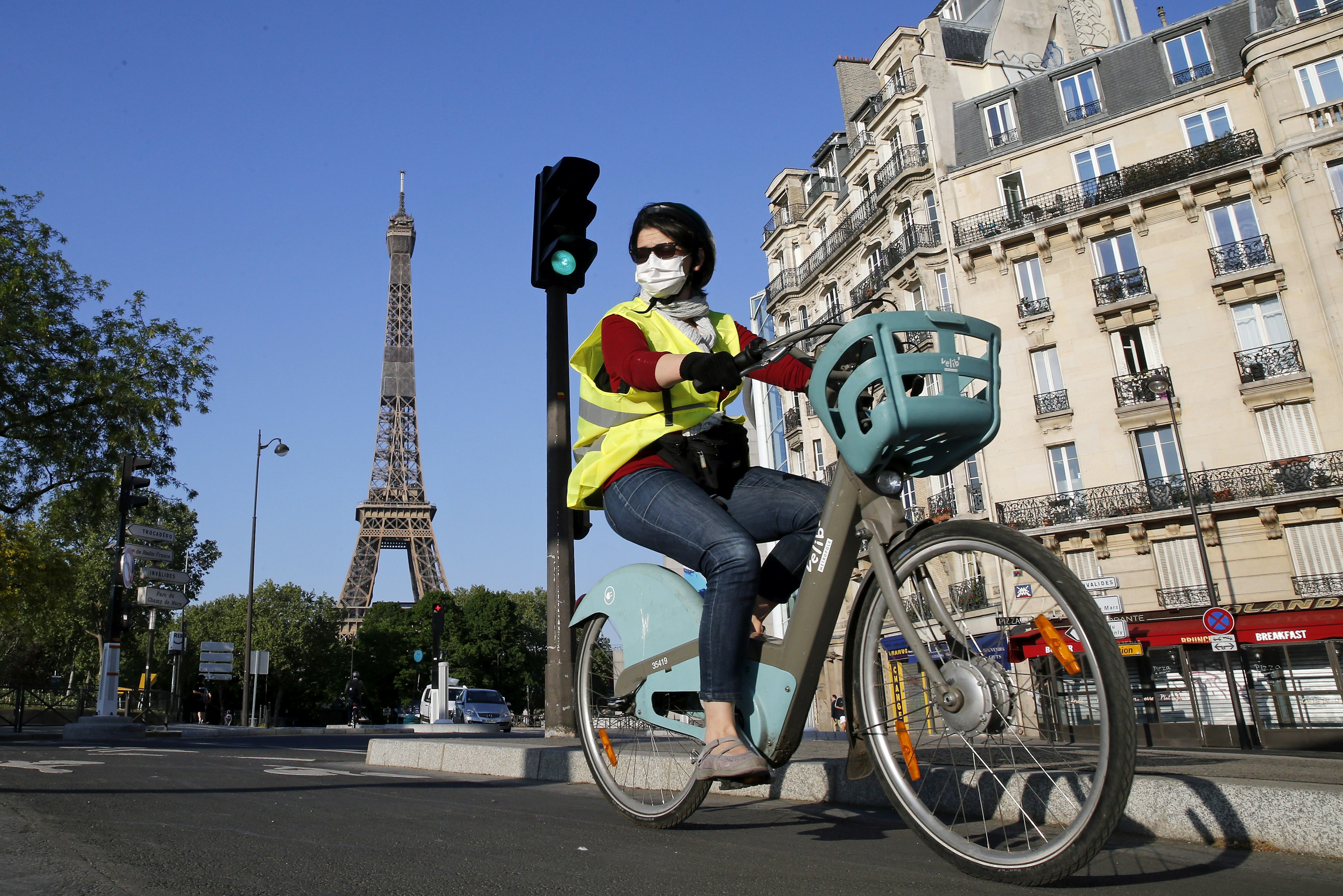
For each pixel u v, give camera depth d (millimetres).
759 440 41000
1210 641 22172
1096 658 1928
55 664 57844
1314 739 21406
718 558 2684
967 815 2453
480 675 82062
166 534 20703
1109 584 24625
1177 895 1976
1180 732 22891
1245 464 25000
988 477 28016
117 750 7363
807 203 41812
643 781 3111
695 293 3096
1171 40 28438
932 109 31547
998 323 28891
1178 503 25297
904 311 2355
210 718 46969
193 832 2602
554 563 7434
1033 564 2061
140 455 22047
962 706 2152
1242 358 25406
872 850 2520
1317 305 24750
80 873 1936
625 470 2926
